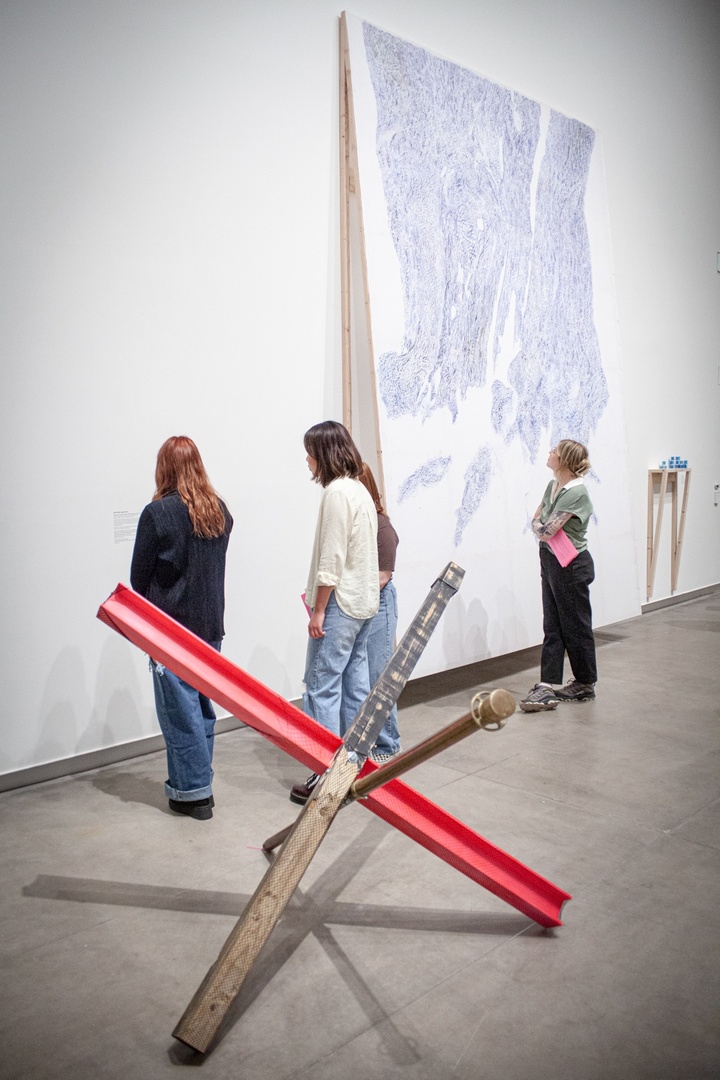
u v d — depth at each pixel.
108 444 3.57
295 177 4.17
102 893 2.48
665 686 4.71
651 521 6.89
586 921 2.30
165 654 2.07
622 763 3.52
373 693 2.10
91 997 1.98
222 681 2.12
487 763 3.53
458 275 4.80
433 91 4.70
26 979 2.05
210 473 3.90
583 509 4.33
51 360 3.39
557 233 5.58
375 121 4.39
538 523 4.41
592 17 6.13
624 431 6.21
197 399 3.83
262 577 4.11
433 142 4.68
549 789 3.24
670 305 7.02
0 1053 1.79
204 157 3.81
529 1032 1.84
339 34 4.33
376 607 3.22
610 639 5.98
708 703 4.38
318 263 4.29
